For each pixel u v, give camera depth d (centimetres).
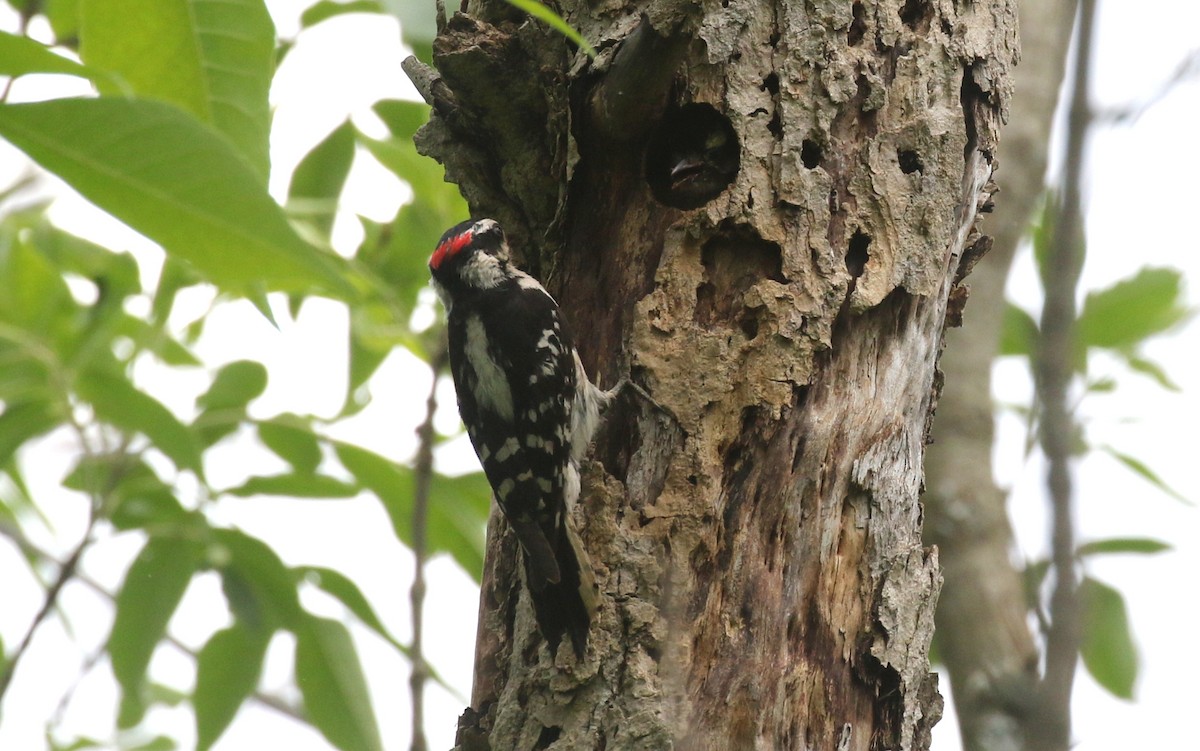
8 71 644
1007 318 1438
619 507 913
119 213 691
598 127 947
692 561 888
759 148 934
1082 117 793
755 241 935
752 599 881
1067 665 676
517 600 962
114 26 834
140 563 1204
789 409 906
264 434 1274
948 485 1234
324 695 1218
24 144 657
